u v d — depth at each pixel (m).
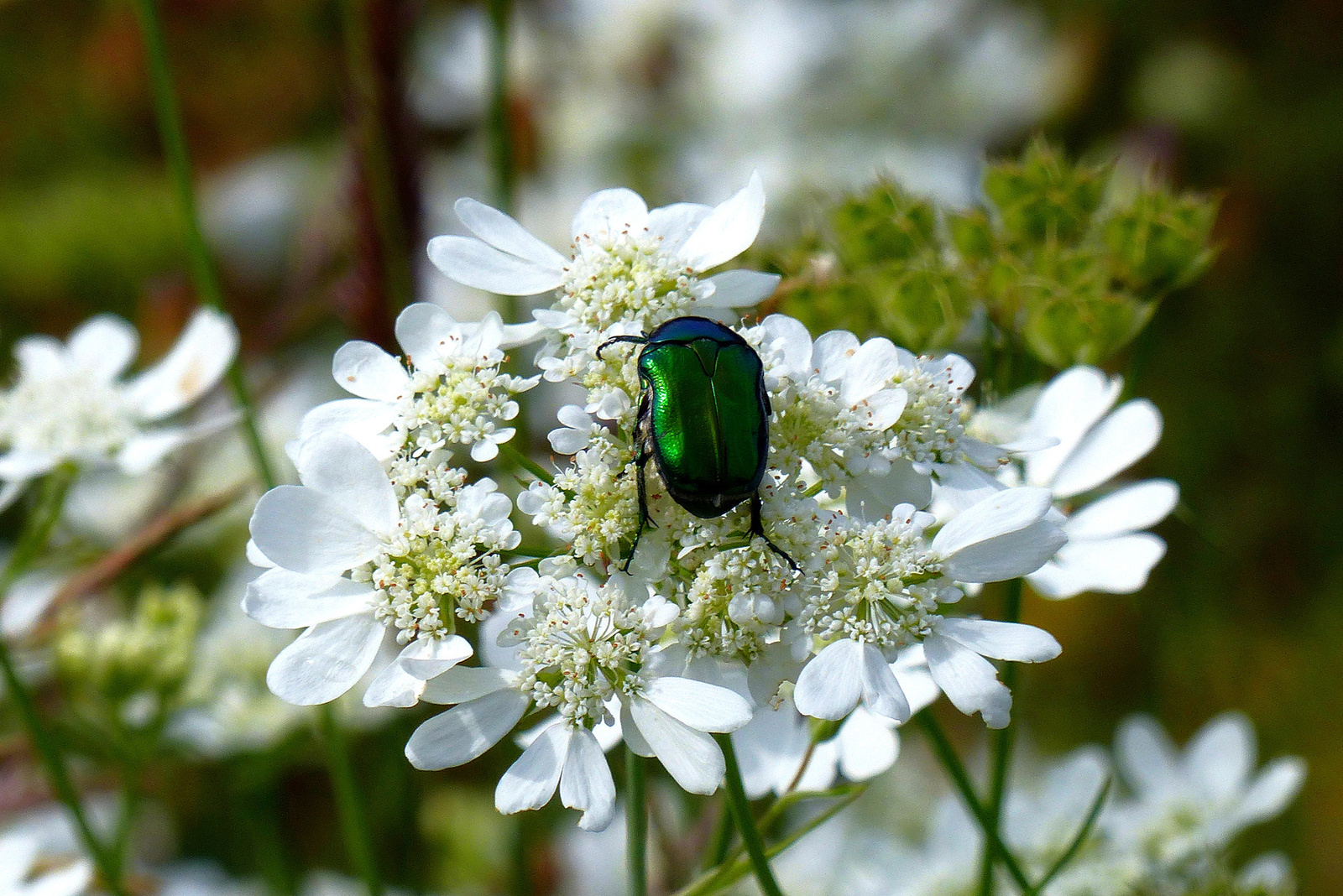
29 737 0.41
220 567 0.54
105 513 0.52
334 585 0.34
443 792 0.47
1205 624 0.65
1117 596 0.66
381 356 0.35
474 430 0.34
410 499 0.34
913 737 0.56
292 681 0.33
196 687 0.42
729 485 0.34
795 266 0.38
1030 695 0.64
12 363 0.65
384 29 0.39
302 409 0.57
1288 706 0.64
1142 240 0.38
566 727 0.34
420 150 0.39
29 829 0.45
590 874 0.45
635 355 0.35
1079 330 0.37
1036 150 0.39
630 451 0.34
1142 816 0.40
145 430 0.41
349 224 0.40
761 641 0.34
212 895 0.44
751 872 0.35
